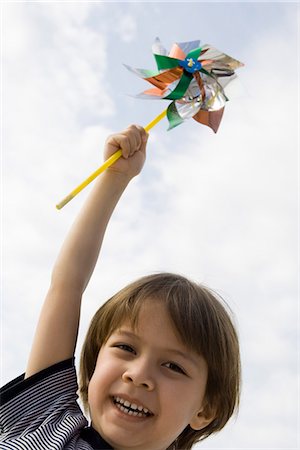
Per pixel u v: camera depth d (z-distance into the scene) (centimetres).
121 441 194
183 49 231
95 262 229
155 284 216
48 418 202
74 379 214
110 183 233
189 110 230
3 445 192
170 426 197
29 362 215
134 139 230
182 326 206
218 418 221
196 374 207
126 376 196
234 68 231
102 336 215
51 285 223
